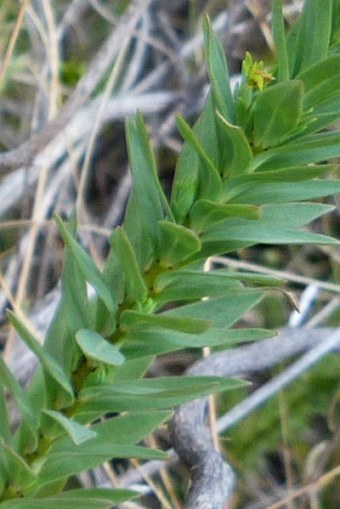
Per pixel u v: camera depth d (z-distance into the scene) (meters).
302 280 0.50
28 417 0.27
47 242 0.54
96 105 0.57
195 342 0.27
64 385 0.26
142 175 0.26
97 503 0.26
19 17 0.44
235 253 0.62
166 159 0.62
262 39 0.55
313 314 0.61
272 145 0.26
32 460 0.27
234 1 0.58
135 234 0.27
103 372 0.27
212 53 0.25
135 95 0.60
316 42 0.26
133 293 0.27
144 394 0.26
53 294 0.50
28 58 0.55
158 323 0.26
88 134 0.56
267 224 0.27
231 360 0.39
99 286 0.26
